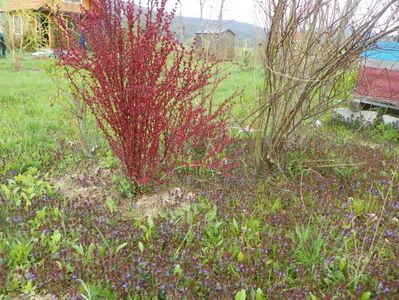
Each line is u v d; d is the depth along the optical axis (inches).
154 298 116.3
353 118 306.3
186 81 168.2
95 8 158.4
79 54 165.9
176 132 175.9
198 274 125.3
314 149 221.9
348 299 115.3
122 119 164.4
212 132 219.1
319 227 150.8
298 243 142.2
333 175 199.8
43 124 283.0
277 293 116.3
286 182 187.2
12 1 869.8
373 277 123.2
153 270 123.8
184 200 171.8
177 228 147.6
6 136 250.2
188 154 203.6
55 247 136.9
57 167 213.0
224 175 190.1
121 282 119.3
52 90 440.8
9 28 643.5
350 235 146.9
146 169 178.9
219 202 167.6
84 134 225.1
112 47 158.2
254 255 134.4
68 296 119.2
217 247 140.6
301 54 187.8
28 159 212.7
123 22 160.7
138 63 155.5
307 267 131.0
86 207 161.0
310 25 184.7
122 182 184.2
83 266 126.0
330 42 186.4
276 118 197.2
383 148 244.5
